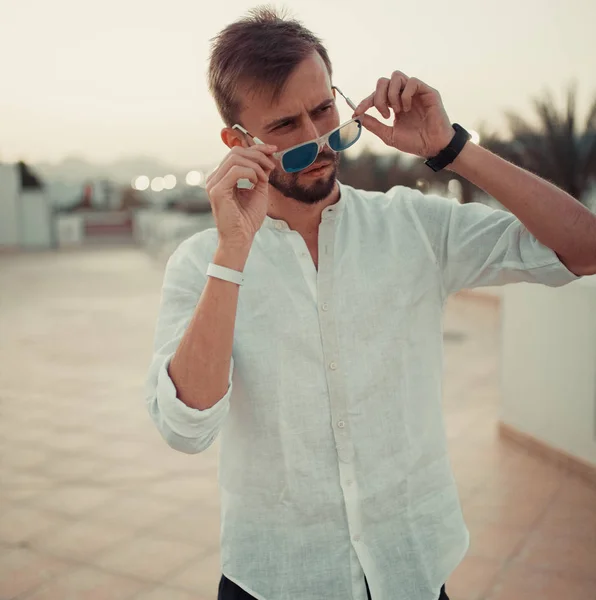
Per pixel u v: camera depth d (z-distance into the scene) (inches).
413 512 59.4
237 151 52.6
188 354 51.8
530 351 196.1
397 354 59.9
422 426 60.9
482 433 216.5
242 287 59.7
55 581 134.0
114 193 1771.7
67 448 213.0
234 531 59.7
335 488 58.1
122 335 414.3
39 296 609.6
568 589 125.6
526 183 54.4
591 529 148.6
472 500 166.7
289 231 60.9
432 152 56.7
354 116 57.1
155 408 55.3
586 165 564.7
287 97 54.7
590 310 171.9
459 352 344.8
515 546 142.7
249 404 58.9
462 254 61.7
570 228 53.9
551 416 188.7
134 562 140.5
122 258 1033.5
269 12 58.0
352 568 57.9
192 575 134.8
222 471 61.6
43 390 286.8
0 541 151.4
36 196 1269.7
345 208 62.6
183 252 63.3
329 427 58.3
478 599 123.9
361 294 59.4
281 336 58.6
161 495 174.9
